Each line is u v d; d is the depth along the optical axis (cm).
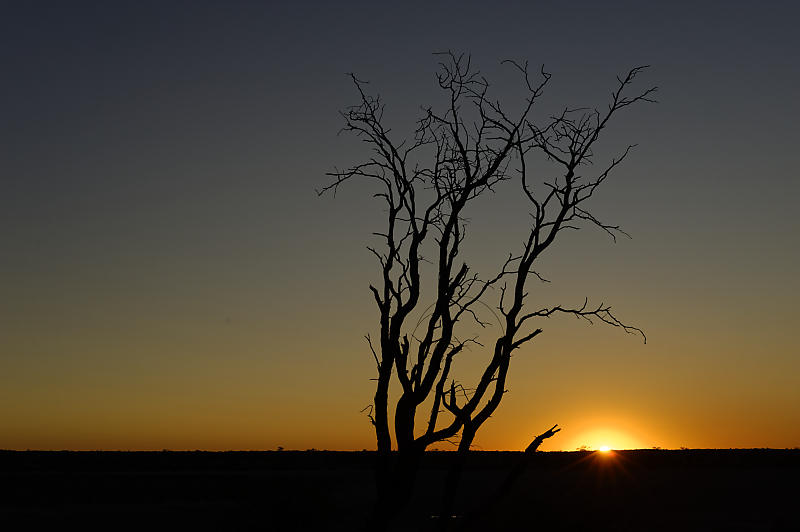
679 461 10869
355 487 5641
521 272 1546
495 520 2898
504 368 1548
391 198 1583
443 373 1537
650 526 3788
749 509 4934
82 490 6003
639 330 1508
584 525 3142
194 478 7112
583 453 12131
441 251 1533
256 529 3619
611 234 1538
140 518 4238
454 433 1518
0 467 9731
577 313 1559
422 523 3747
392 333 1541
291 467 10088
